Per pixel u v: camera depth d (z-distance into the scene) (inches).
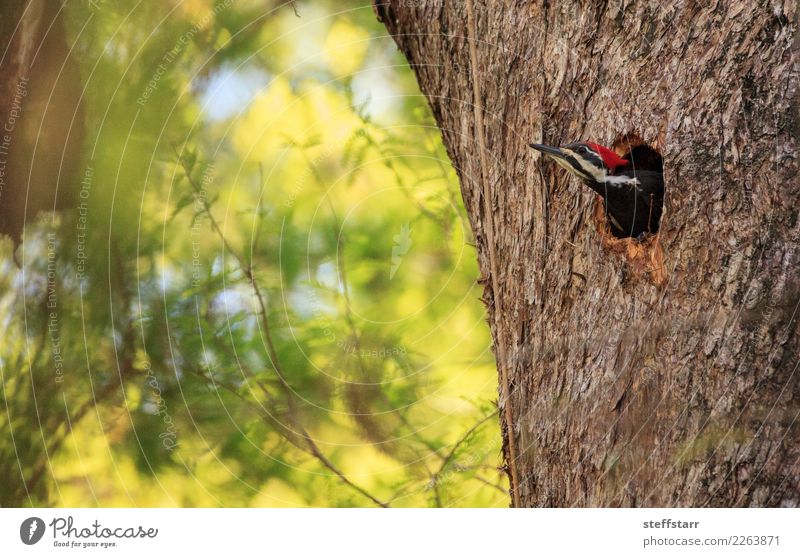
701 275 230.7
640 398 232.8
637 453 230.5
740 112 235.0
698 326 228.2
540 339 263.9
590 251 255.9
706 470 220.7
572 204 263.1
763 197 229.0
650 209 262.8
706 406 223.6
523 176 281.4
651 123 248.7
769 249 226.2
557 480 250.2
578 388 246.5
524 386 267.4
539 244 270.8
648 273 242.2
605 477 234.5
